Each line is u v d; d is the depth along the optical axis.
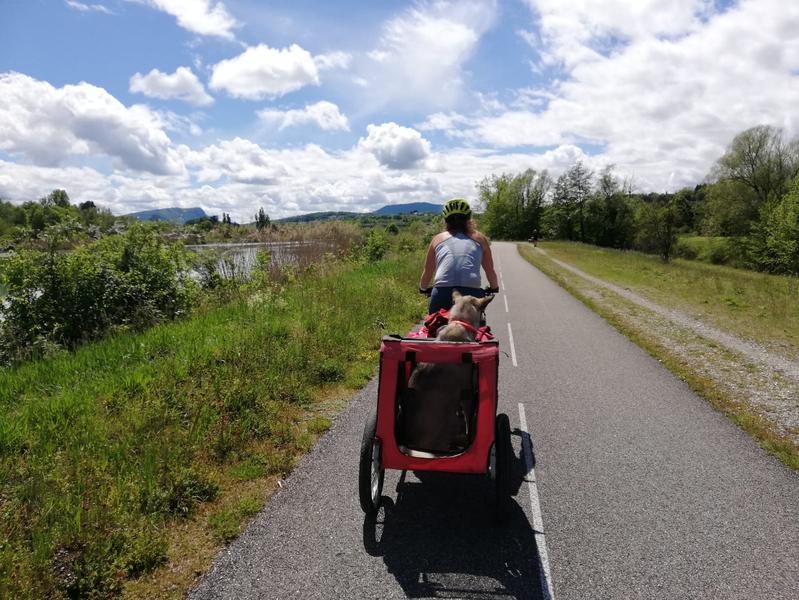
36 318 8.22
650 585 3.21
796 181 36.69
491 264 5.06
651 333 10.59
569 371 7.84
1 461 4.13
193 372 6.12
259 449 4.86
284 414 5.68
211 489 4.13
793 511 4.04
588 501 4.18
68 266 8.51
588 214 87.19
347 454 4.91
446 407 3.63
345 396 6.46
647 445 5.23
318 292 11.52
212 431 4.96
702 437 5.44
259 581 3.21
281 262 14.83
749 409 6.23
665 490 4.35
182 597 3.07
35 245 8.50
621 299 15.67
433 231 34.34
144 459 4.26
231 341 7.12
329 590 3.14
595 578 3.27
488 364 3.53
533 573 3.32
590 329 11.11
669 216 45.22
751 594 3.13
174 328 8.27
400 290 13.02
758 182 51.72
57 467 4.05
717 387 7.04
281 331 8.05
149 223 10.30
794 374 7.74
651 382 7.34
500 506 3.72
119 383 5.63
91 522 3.51
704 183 56.66
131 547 3.37
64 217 8.85
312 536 3.68
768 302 15.15
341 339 8.33
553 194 90.25
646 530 3.78
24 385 5.94
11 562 3.05
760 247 41.28
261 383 6.02
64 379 6.02
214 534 3.65
